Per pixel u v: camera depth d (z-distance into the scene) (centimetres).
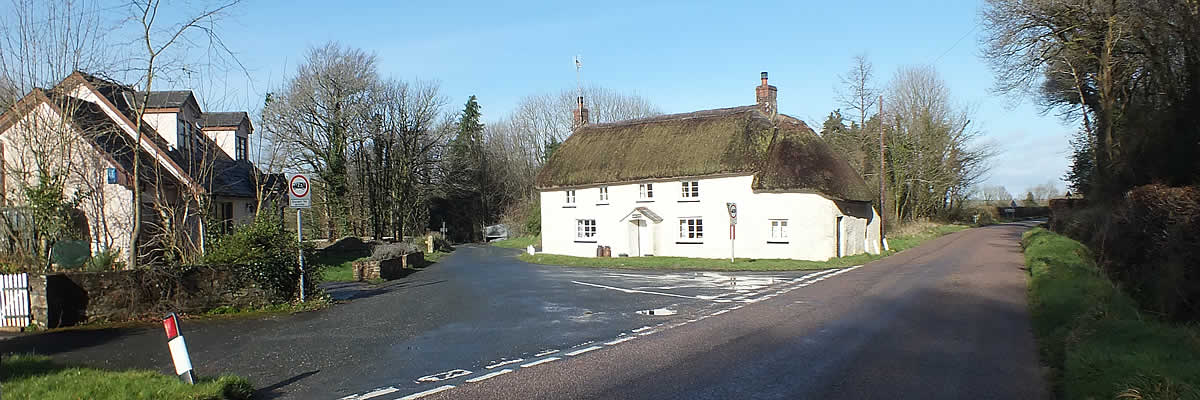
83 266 1401
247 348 1045
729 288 1941
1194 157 1380
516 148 7806
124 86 1516
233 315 1405
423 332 1195
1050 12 2706
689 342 1066
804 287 1888
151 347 1047
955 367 865
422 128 5575
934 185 5462
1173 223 1116
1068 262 1762
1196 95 1380
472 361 946
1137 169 1647
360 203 5159
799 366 881
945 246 3553
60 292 1234
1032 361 895
